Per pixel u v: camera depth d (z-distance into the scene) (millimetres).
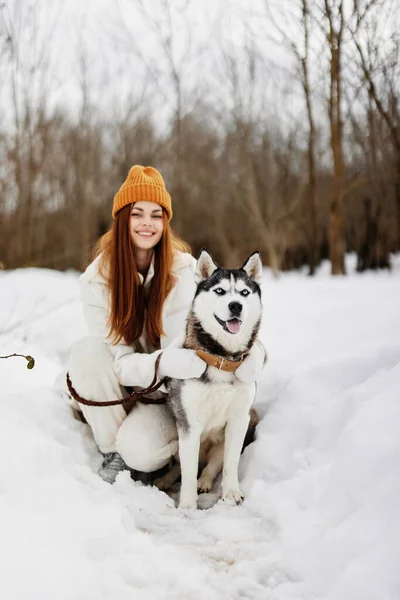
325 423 2340
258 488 2248
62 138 14461
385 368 2758
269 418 2715
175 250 2941
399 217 11609
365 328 3936
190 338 2486
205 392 2312
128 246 2625
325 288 7562
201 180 15695
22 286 7512
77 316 5496
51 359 3906
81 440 2590
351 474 1814
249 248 15609
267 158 14234
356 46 9281
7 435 2074
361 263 12758
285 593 1530
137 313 2686
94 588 1472
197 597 1520
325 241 17766
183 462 2334
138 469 2480
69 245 14695
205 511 2197
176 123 14133
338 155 10719
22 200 10930
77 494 1943
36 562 1479
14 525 1610
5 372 2936
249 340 2445
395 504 1576
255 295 2502
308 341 3949
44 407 2654
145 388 2533
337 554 1570
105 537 1709
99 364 2480
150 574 1603
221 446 2666
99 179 14883
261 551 1802
